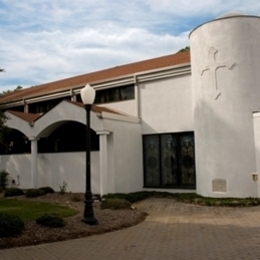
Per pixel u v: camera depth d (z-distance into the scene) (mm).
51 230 9047
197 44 15594
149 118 18266
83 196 16375
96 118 16219
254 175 13891
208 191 14820
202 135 15188
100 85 19641
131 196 15477
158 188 17828
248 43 14414
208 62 14961
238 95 14297
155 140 18203
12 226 8383
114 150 16516
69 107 17375
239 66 14375
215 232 9023
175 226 10023
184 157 17312
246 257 6668
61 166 19125
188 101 17188
